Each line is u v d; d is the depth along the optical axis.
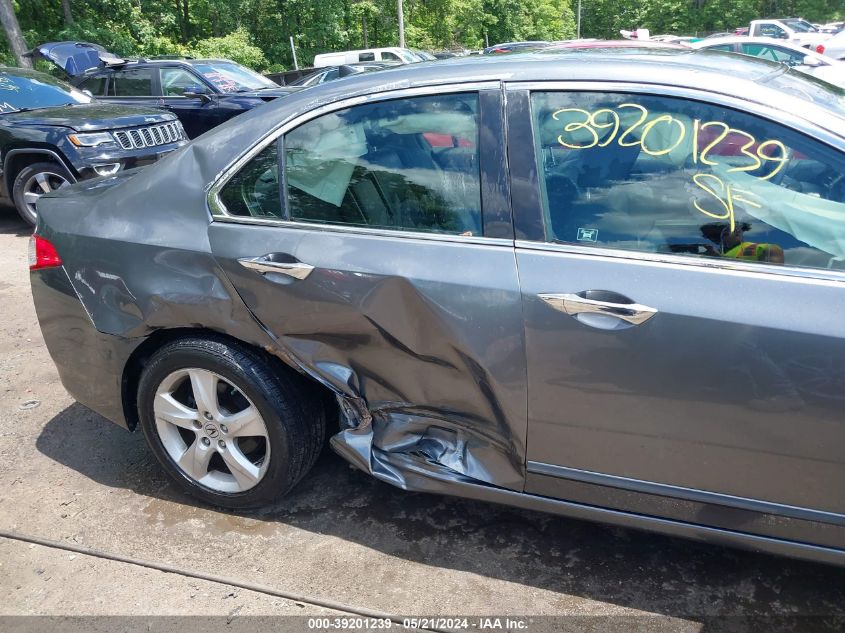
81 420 3.43
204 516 2.70
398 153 2.30
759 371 1.88
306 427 2.54
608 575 2.36
